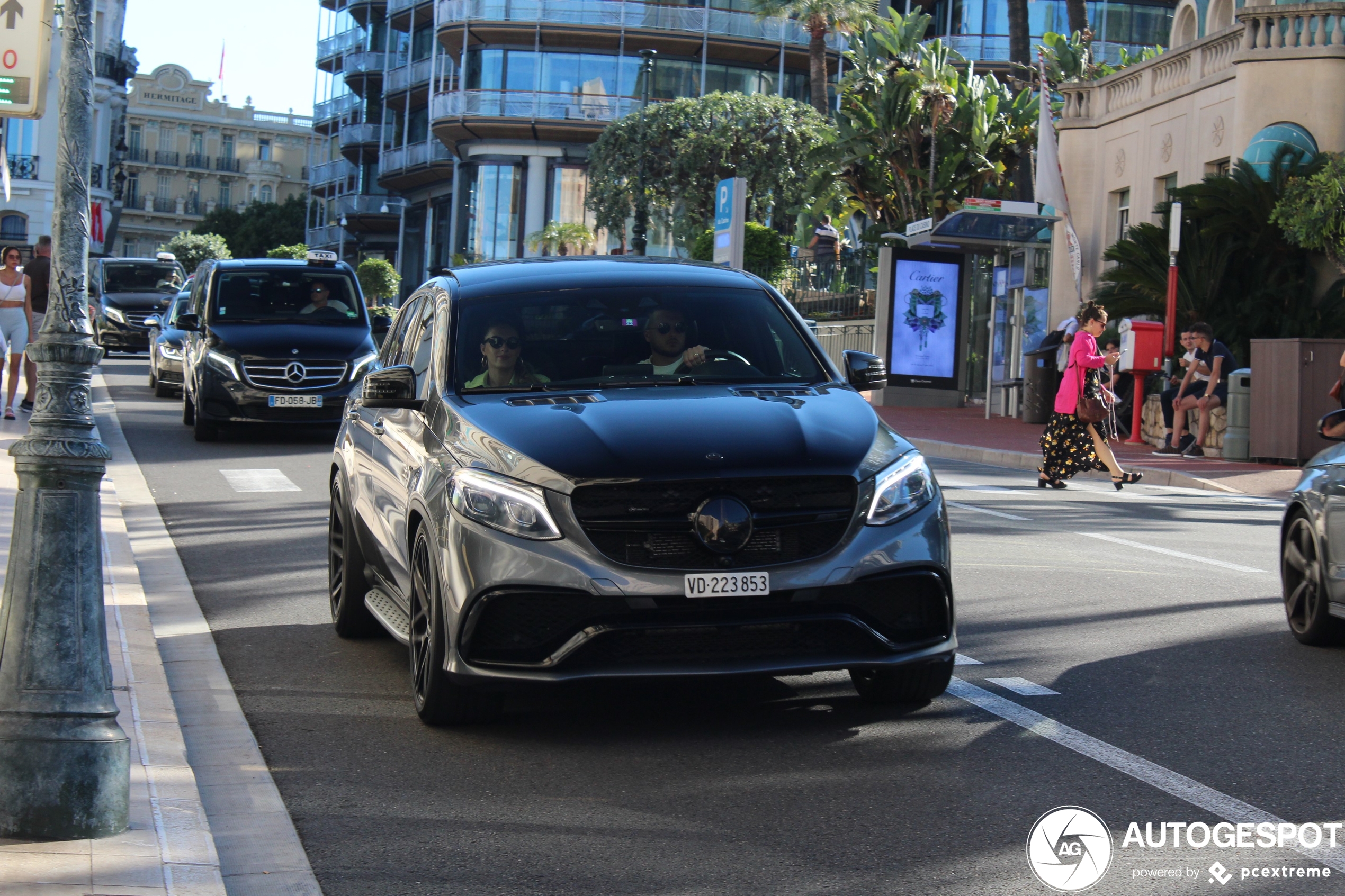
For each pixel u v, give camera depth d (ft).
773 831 15.21
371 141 272.31
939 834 15.10
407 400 21.70
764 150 186.09
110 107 247.29
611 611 17.67
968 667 22.90
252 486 47.52
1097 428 56.80
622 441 18.52
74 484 14.44
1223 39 82.28
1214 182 73.36
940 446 71.41
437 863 14.42
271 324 62.95
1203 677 22.29
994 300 97.50
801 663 18.11
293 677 22.57
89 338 14.67
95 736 14.24
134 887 12.91
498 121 213.66
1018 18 142.31
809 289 153.99
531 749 18.44
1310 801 16.15
